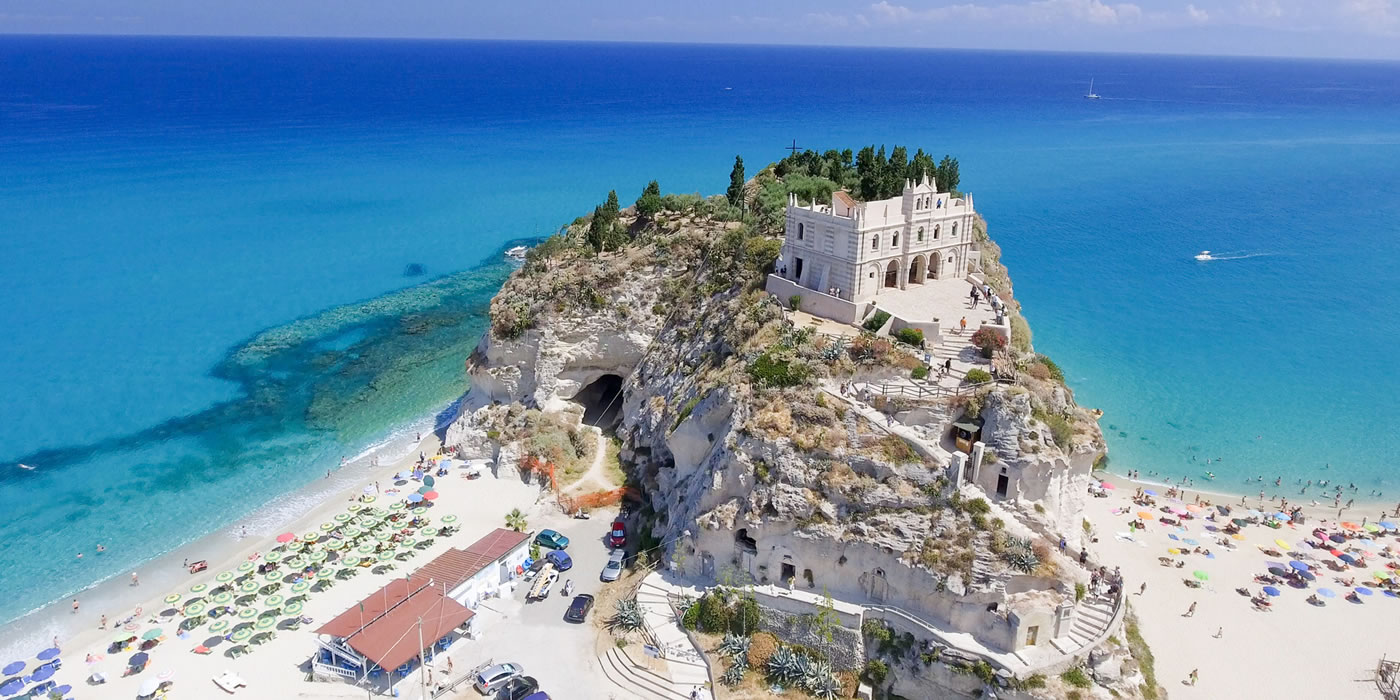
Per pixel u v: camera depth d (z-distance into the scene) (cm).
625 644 6066
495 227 19575
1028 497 5969
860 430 6116
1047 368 7088
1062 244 19900
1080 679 5328
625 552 7294
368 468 9106
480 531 7650
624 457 8675
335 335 13000
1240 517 8412
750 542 6328
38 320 13362
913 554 5678
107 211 19650
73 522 8081
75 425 10062
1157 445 10238
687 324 8906
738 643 5997
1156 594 7094
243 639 6159
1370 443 10350
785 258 8244
